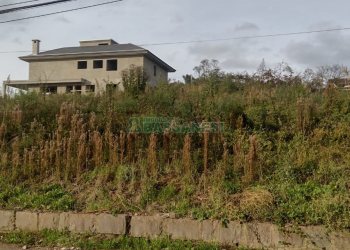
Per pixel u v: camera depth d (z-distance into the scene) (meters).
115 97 10.88
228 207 6.59
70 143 8.43
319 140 8.08
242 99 9.71
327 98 9.00
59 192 7.71
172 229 6.54
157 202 7.13
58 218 7.04
